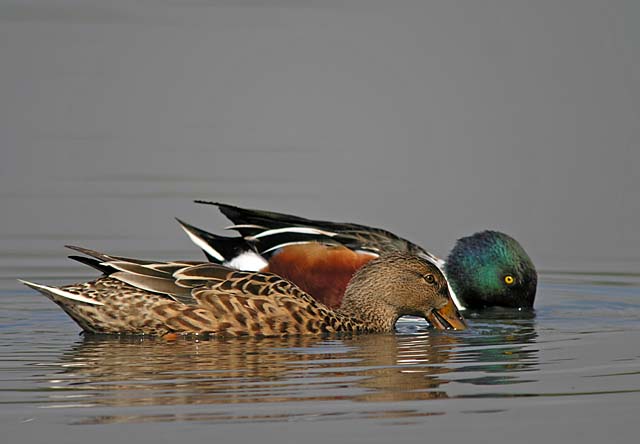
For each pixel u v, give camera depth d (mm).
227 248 18500
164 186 22797
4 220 21266
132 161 23906
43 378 12641
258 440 10695
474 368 13328
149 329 14758
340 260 18062
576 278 19594
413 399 11969
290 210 21797
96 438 10758
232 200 22172
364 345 14719
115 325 14789
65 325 15648
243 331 14898
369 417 11375
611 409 11672
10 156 23922
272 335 15023
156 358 13617
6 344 14391
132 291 14789
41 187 22688
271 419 11258
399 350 14359
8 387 12305
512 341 15062
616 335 15422
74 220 21375
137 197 22266
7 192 22406
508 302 18234
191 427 11023
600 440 10836
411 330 16000
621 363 13508
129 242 20641
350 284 15969
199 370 13055
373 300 15812
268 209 21703
